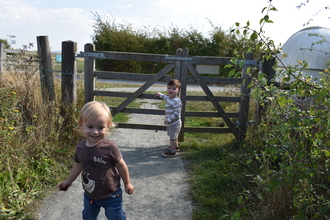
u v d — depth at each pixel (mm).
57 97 5504
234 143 5621
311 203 2520
